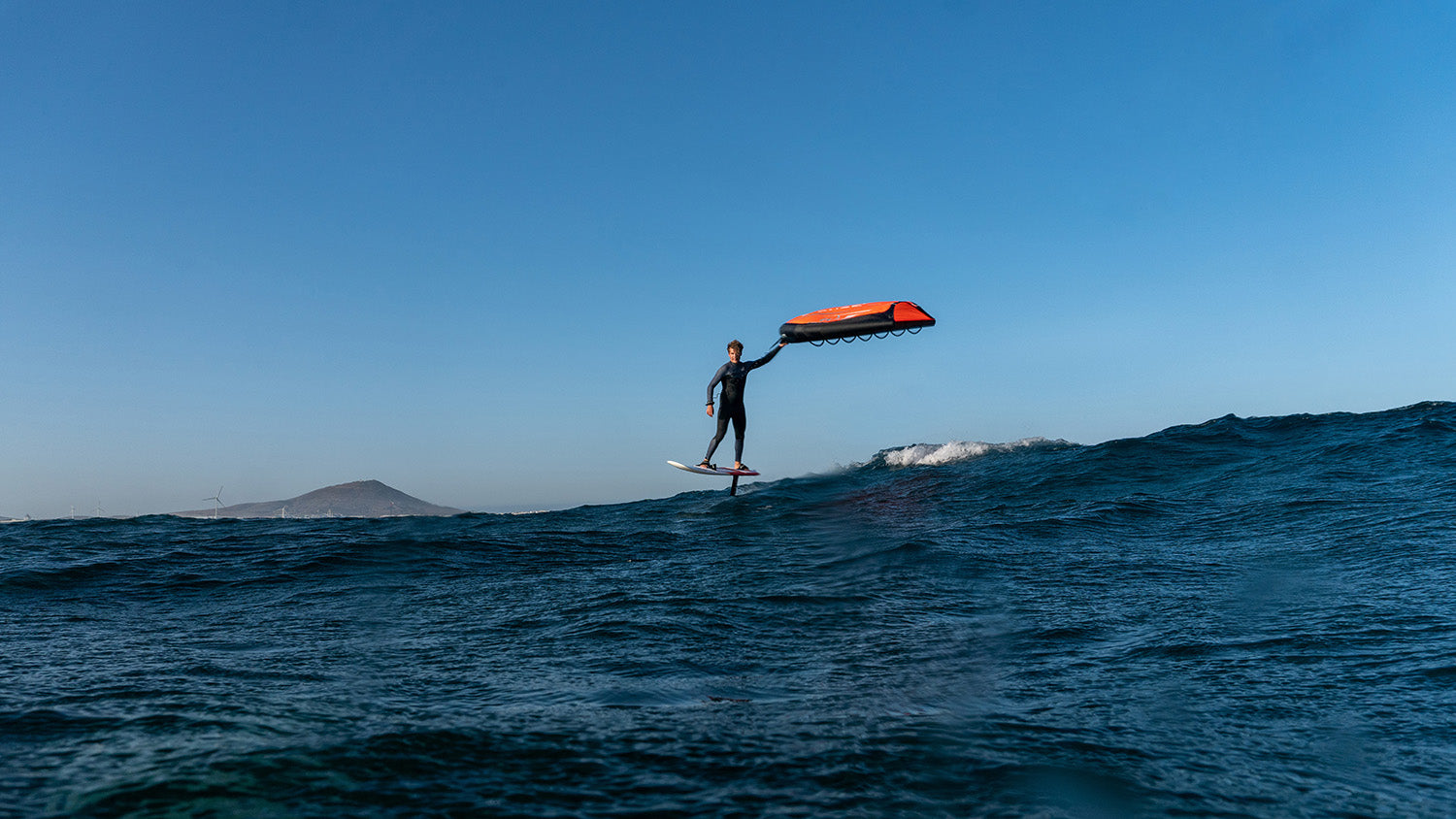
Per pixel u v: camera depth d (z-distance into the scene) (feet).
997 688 13.15
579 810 7.91
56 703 11.64
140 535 40.60
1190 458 57.77
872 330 37.73
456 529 42.42
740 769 9.16
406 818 7.59
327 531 41.45
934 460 84.69
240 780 8.43
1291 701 12.25
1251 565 24.58
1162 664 14.58
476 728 10.54
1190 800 8.59
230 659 15.51
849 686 13.29
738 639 17.03
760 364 43.29
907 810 8.07
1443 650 14.40
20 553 33.58
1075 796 8.57
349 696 12.34
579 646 16.51
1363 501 34.37
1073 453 67.56
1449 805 8.54
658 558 31.35
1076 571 24.97
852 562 28.02
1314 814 8.30
